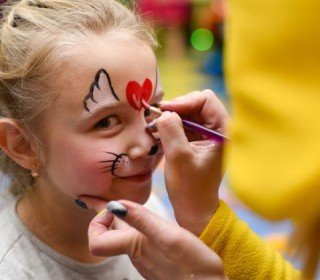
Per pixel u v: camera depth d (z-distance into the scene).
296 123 0.36
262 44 0.36
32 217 0.83
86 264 0.82
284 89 0.37
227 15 0.40
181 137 0.69
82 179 0.76
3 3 0.85
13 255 0.79
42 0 0.80
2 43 0.79
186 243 0.61
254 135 0.38
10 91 0.78
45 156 0.78
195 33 3.79
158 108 0.79
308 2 0.35
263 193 0.37
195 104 0.78
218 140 0.71
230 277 0.72
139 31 0.79
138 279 0.88
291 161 0.36
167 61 3.71
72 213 0.80
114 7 0.81
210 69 3.56
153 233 0.61
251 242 0.73
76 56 0.73
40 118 0.77
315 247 0.42
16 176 0.86
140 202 0.78
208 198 0.71
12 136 0.80
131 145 0.75
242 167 0.38
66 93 0.74
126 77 0.74
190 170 0.69
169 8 3.69
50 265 0.80
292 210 0.37
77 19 0.76
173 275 0.63
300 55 0.36
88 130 0.74
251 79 0.37
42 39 0.75
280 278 0.73
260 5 0.36
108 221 0.67
